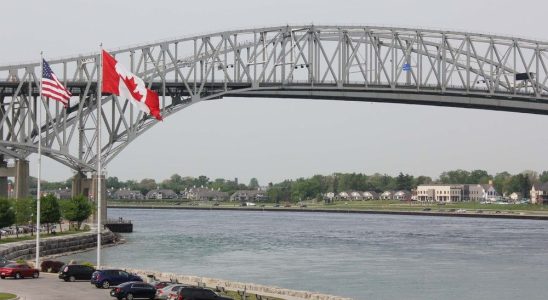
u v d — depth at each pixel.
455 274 121.38
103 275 80.81
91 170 187.38
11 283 84.88
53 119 184.25
